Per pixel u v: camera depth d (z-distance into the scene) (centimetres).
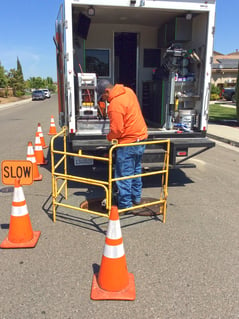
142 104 772
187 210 456
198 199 503
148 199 494
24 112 2408
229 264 319
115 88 396
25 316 246
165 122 614
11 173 360
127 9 539
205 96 548
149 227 399
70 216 431
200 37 561
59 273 301
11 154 815
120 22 670
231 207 470
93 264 316
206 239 370
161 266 313
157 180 608
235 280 293
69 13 473
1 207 464
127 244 355
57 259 325
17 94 5097
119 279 270
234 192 538
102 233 382
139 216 431
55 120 1762
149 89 761
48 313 250
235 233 386
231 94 3028
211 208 465
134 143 382
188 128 584
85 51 698
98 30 694
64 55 509
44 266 312
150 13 579
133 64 781
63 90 584
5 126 1484
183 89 588
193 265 316
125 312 251
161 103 656
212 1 510
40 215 434
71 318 244
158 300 265
